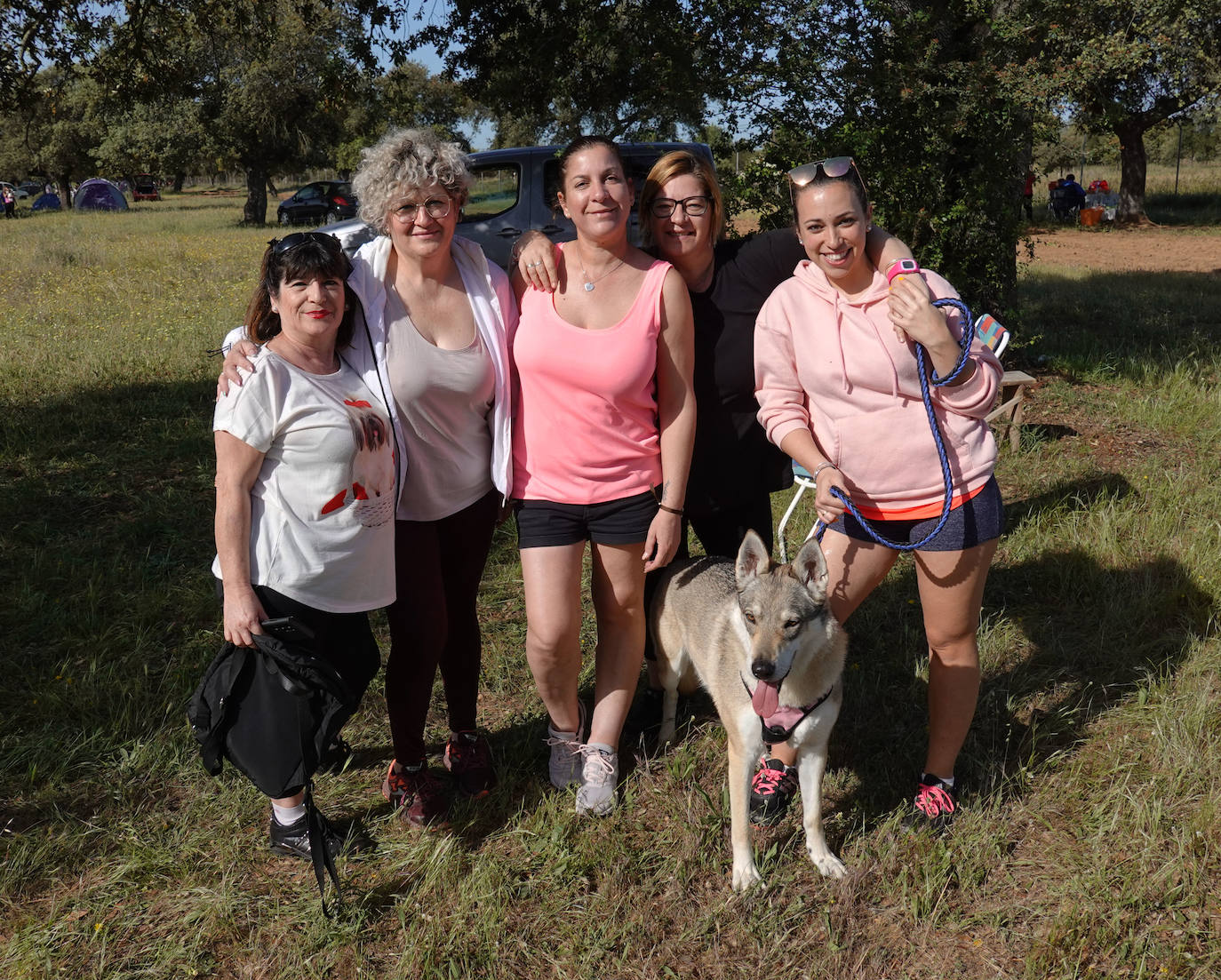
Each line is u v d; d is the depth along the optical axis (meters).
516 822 3.39
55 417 8.02
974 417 2.95
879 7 6.92
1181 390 8.28
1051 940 2.75
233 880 3.09
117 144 38.97
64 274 17.02
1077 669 4.26
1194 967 2.65
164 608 4.98
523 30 8.67
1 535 5.80
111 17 11.00
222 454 2.75
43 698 4.03
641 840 3.34
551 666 3.43
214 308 13.45
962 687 3.20
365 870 3.18
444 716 4.12
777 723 2.98
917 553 3.11
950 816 3.29
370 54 9.36
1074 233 25.44
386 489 2.93
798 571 2.99
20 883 3.07
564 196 3.09
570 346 3.12
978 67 6.92
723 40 7.16
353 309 3.00
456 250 3.19
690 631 3.58
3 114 11.60
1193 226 26.44
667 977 2.74
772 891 3.07
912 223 7.12
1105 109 7.90
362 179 2.95
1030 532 5.57
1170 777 3.39
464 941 2.85
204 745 2.91
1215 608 4.60
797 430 3.13
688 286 3.52
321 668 2.78
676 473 3.28
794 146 7.02
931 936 2.86
